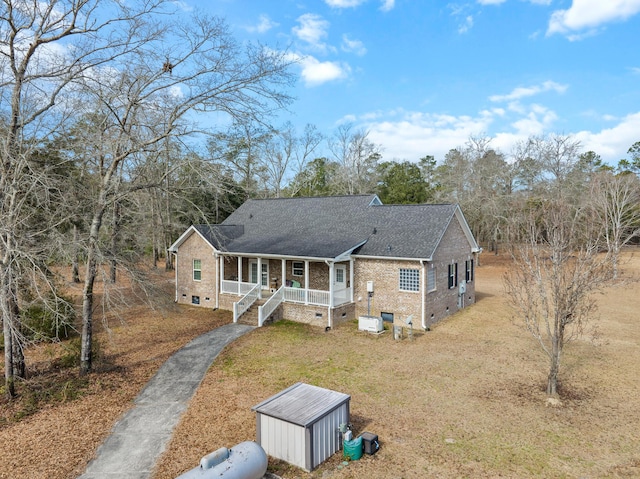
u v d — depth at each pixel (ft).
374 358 53.31
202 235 85.10
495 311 80.79
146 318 76.38
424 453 31.24
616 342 59.26
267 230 90.02
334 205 90.68
